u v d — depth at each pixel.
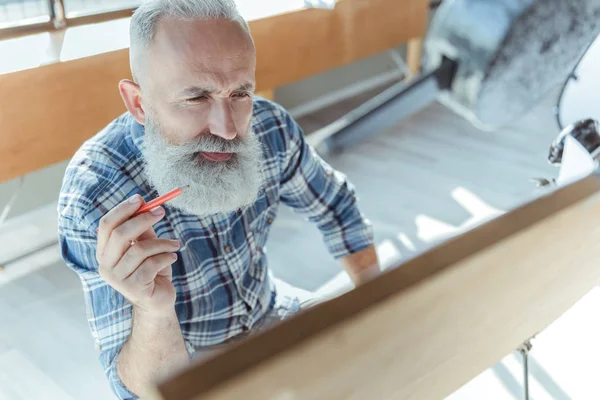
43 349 1.51
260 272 0.98
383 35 2.40
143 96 0.80
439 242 0.36
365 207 2.04
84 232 0.79
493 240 0.36
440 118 2.68
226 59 0.76
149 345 0.75
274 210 0.99
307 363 0.31
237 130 0.80
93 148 0.84
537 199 0.40
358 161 2.35
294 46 2.12
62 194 0.81
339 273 1.73
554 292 0.52
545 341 1.37
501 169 2.28
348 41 2.28
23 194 1.94
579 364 1.30
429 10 2.66
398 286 0.33
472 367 0.51
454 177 2.23
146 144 0.82
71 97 1.57
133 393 0.81
